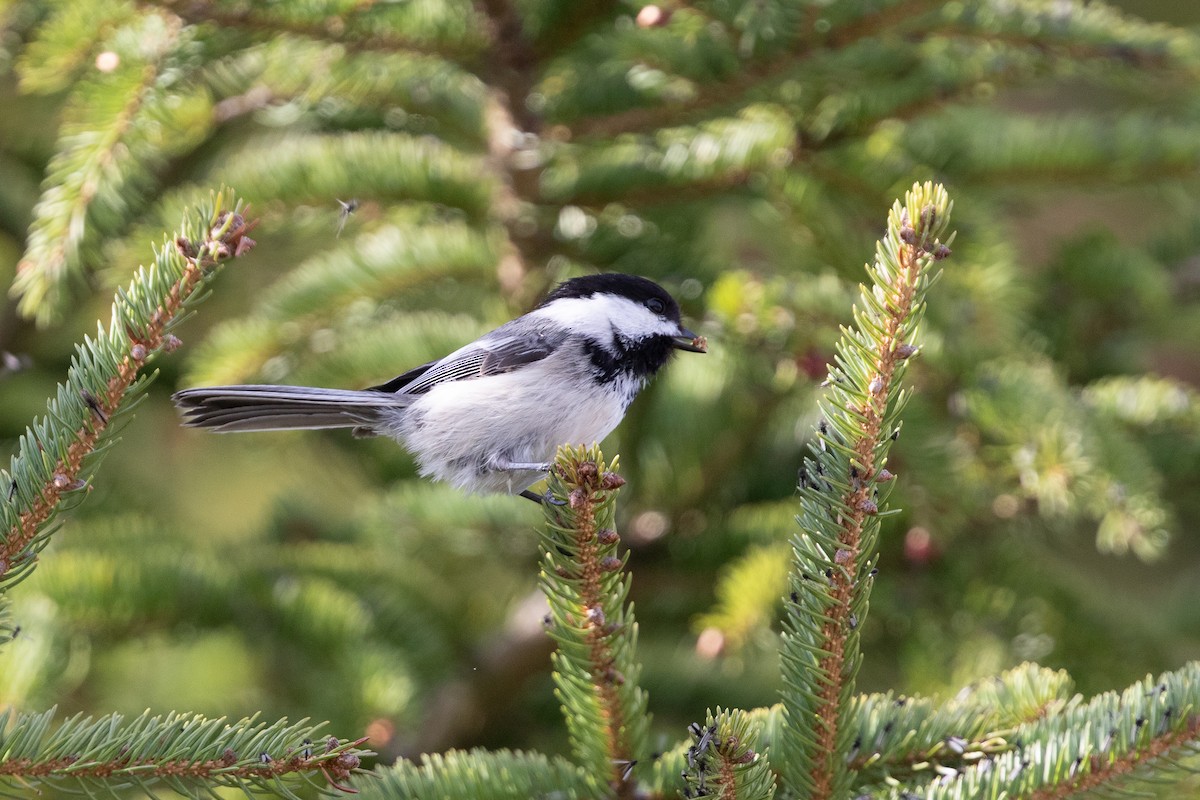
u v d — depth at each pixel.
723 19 7.57
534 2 8.38
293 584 9.13
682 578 9.71
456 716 9.33
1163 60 7.91
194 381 9.16
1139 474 8.09
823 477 4.57
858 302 8.36
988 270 8.87
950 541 9.06
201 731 4.36
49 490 4.51
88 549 8.89
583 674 5.00
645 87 8.42
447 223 9.45
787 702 4.71
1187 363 13.20
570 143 8.88
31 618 7.90
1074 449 8.03
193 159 10.77
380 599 9.68
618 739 5.04
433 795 5.14
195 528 11.11
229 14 7.37
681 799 4.86
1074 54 7.93
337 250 9.27
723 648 7.61
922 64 8.43
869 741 5.14
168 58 7.25
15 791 4.25
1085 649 8.73
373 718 8.38
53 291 6.95
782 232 9.37
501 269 9.29
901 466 8.43
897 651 8.98
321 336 9.31
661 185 8.95
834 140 8.68
